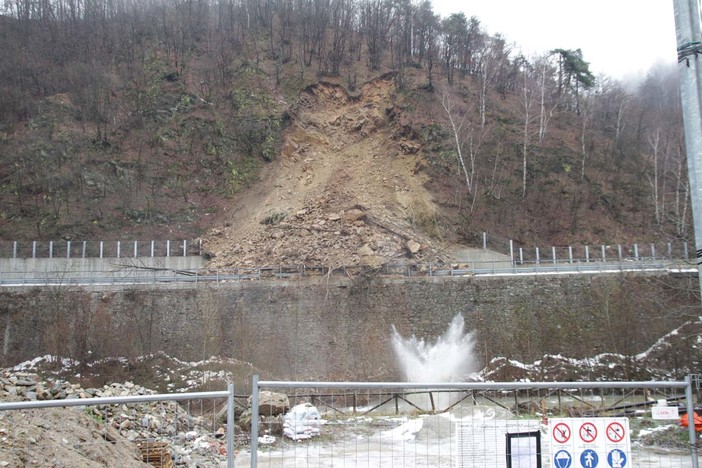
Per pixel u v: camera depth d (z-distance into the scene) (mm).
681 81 7551
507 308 38844
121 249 49406
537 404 14070
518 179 59000
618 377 34562
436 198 54312
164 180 56344
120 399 6645
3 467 9023
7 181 53656
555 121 70938
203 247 49688
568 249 51562
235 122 61781
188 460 13500
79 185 53906
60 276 42781
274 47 72125
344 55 72312
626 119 75188
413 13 80188
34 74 65250
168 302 38344
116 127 60344
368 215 48938
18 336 36688
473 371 36969
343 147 60625
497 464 7383
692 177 7352
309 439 11195
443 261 45656
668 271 38094
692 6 7504
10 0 77812
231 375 33250
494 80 75188
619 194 60281
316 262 43250
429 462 10680
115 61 69062
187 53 70625
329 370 37031
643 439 10953
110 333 36469
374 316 38750
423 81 68188
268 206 53438
